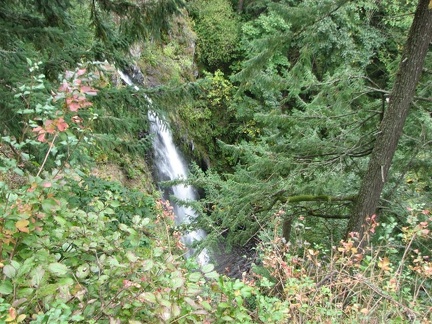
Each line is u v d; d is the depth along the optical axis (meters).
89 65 2.78
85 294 2.08
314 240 6.86
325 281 3.68
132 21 4.88
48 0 4.29
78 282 2.09
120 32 5.11
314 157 6.20
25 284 1.83
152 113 5.10
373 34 11.88
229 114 16.19
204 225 6.41
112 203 2.96
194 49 16.11
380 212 6.02
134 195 6.29
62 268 1.93
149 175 11.73
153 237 3.74
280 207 5.96
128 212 5.88
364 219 5.50
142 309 2.00
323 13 4.96
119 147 5.34
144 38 5.11
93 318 1.95
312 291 3.32
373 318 3.18
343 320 3.23
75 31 4.67
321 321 3.06
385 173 5.28
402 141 5.82
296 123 6.06
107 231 2.97
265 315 2.36
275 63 14.70
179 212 12.76
